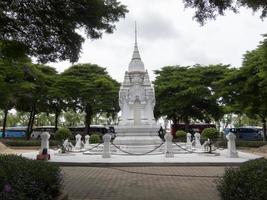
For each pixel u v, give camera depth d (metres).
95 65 52.28
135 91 30.28
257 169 8.52
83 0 12.19
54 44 13.92
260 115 40.56
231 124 69.19
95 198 11.67
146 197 11.87
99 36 13.70
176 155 26.02
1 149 33.31
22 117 73.25
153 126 28.64
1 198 6.56
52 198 9.48
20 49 14.12
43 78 43.69
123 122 30.19
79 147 32.72
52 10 12.55
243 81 36.25
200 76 47.53
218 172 18.22
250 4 11.77
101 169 19.70
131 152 26.81
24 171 8.59
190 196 12.03
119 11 13.21
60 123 70.25
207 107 48.53
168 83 48.53
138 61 31.06
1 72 33.38
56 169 10.27
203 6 11.76
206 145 29.02
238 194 8.11
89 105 49.59
